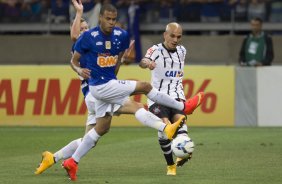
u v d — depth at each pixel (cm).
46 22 5638
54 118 4244
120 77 4191
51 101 4244
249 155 2894
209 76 4184
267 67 4162
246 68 4172
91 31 2184
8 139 3600
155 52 2367
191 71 4191
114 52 2205
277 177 2309
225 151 3034
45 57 5591
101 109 2236
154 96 2217
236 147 3172
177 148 2219
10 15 5697
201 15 5491
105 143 3384
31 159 2855
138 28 5362
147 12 5503
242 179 2266
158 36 5412
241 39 5384
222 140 3450
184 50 2403
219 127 4141
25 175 2388
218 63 5403
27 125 4259
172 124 2173
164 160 2786
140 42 5384
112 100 2206
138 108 2212
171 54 2372
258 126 4169
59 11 5619
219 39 5406
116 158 2856
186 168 2539
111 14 2155
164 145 2345
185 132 2309
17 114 4269
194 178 2294
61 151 2358
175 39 2347
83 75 2188
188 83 4184
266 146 3206
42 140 3556
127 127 4194
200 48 5431
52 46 5578
